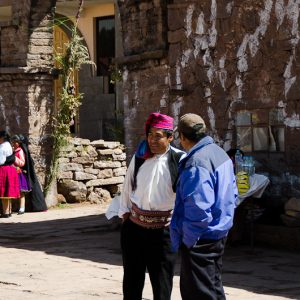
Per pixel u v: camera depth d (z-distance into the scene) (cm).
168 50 1380
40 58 1897
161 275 674
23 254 1174
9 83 1906
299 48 1163
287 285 892
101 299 828
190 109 1335
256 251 1142
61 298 835
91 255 1152
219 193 586
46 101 1911
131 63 1467
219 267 605
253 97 1233
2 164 1742
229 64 1266
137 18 1459
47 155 1925
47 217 1730
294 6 1166
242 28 1242
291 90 1177
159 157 678
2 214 1756
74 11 2706
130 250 689
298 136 1171
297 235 1136
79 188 2012
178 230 599
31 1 1864
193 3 1320
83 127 2734
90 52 2736
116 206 1211
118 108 2612
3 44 1914
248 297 822
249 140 1244
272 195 1212
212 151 595
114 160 2114
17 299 835
